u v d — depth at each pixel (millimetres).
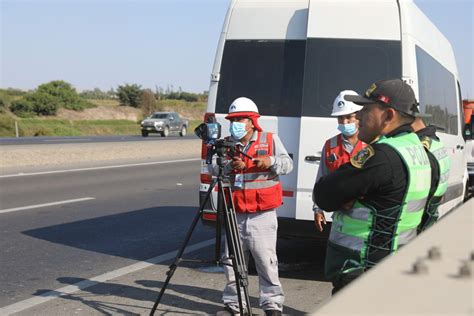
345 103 5145
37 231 8938
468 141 13727
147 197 12961
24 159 19844
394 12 6355
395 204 2951
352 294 1044
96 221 9875
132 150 25672
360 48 6332
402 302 998
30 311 5395
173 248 8055
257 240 4961
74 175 16562
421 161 3049
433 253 1268
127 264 7152
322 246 8305
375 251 2990
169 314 5387
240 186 4949
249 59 6613
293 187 6297
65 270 6824
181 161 22891
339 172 3012
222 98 6652
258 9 6691
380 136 3088
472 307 966
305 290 6152
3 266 6934
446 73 8805
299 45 6477
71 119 75250
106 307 5547
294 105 6387
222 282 6438
